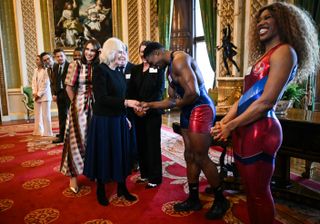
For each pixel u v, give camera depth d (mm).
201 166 2139
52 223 2143
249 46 1595
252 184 1395
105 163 2289
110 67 2342
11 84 7453
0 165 3586
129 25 8172
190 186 2309
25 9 7305
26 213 2309
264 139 1335
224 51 4582
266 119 1342
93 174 2312
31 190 2793
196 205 2320
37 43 7516
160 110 2781
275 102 1249
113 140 2299
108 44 2299
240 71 4902
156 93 2771
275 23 1298
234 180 2650
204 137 2055
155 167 2809
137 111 2379
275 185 2605
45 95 5227
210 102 2145
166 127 5887
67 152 2637
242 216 2193
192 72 1983
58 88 4574
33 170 3395
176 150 4188
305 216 2193
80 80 2582
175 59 2018
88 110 2615
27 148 4426
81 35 7926
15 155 4035
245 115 1283
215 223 2104
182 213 2271
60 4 7648
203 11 6195
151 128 2764
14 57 7395
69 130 2625
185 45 7500
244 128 1391
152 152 2789
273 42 1330
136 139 2902
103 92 2232
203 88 2160
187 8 7383
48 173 3287
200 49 7359
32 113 7570
